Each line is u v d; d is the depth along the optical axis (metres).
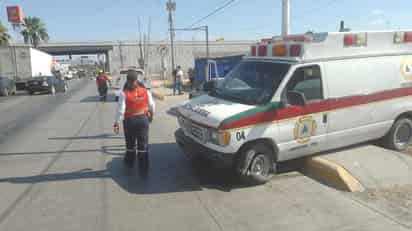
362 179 5.29
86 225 4.16
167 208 4.62
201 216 4.39
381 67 6.21
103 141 8.47
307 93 5.51
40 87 23.75
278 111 5.26
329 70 5.67
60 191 5.22
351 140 6.14
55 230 4.04
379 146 6.95
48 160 6.84
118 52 69.12
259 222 4.23
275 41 6.20
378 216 4.33
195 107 5.77
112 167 6.35
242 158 5.19
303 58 5.45
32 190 5.26
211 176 5.81
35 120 11.91
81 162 6.68
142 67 51.50
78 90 28.17
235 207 4.64
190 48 69.19
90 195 5.06
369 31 6.04
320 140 5.73
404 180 5.37
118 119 5.86
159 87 28.95
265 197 4.95
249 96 5.49
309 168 5.88
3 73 25.33
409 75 6.56
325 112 5.66
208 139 5.22
